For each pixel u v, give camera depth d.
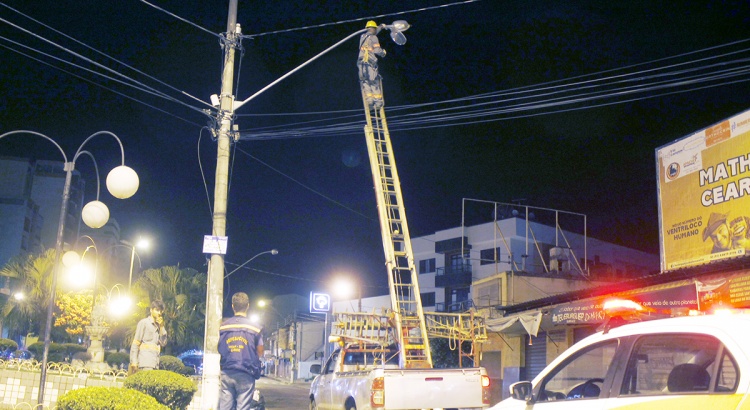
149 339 12.73
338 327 14.83
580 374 6.33
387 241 16.47
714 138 16.50
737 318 4.63
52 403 14.70
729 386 4.32
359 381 11.80
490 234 50.62
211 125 13.96
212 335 12.21
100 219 12.76
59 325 30.33
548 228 46.91
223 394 8.31
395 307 15.34
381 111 18.45
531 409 5.84
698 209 16.75
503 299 30.72
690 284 14.32
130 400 7.52
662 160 18.22
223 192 13.20
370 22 17.80
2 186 61.84
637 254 50.09
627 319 5.73
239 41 13.99
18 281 30.45
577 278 31.70
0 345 27.17
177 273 36.78
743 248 15.20
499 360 26.48
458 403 11.09
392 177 17.52
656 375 5.03
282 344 75.06
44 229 67.56
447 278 53.00
